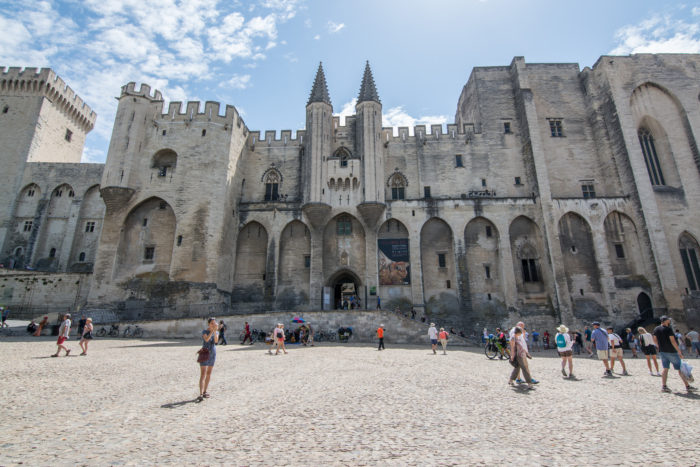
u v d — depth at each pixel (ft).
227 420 26.63
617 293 121.19
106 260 115.85
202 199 119.96
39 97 159.84
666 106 137.18
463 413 29.58
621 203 126.72
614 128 134.10
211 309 111.04
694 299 117.29
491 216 128.36
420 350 81.76
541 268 125.90
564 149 141.90
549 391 38.88
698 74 139.33
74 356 58.23
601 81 141.08
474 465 18.97
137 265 117.80
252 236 131.95
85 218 146.72
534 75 151.12
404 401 33.37
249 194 140.46
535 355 89.45
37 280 119.55
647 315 116.98
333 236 131.75
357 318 100.27
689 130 133.49
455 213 128.88
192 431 23.97
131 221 122.01
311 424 26.12
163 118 128.67
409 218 128.67
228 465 18.58
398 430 24.99
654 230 120.06
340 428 25.31
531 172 134.00
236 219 131.34
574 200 127.44
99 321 104.22
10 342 74.13
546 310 121.80
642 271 121.80
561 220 128.57
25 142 153.79
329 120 138.00
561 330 51.06
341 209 128.77
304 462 19.15
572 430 25.30
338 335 98.89
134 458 19.25
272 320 99.45
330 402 32.68
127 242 120.06
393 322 99.55
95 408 29.04
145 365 51.13
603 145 138.51
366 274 123.95
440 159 142.41
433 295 126.11
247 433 23.88
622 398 35.86
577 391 39.19
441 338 76.33
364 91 139.44
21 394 32.83
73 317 102.32
